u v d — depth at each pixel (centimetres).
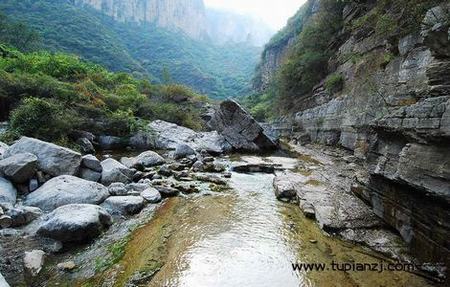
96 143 1800
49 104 1588
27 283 504
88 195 823
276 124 4616
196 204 918
